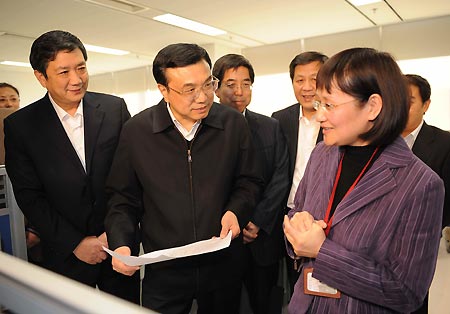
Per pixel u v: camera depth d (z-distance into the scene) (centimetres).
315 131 176
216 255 127
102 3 364
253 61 623
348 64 76
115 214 124
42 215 136
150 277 129
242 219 126
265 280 182
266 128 174
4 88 261
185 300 128
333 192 91
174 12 402
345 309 82
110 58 681
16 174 136
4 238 129
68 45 126
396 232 77
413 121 153
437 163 146
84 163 140
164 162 122
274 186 170
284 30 500
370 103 76
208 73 115
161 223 123
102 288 150
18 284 40
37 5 361
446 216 143
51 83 129
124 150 126
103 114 143
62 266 141
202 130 124
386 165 80
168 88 116
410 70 484
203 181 122
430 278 76
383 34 494
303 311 88
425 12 431
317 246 81
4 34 478
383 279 75
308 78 171
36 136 134
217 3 373
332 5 391
